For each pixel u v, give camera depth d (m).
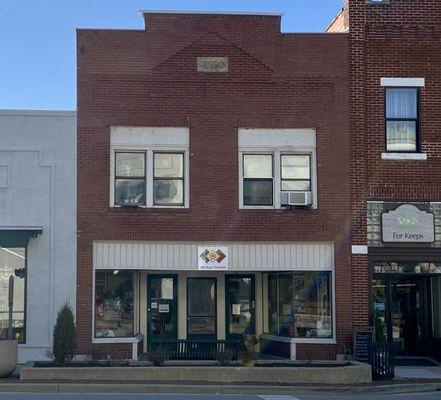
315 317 19.48
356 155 19.53
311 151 19.58
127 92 19.22
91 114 19.11
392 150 19.73
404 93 19.98
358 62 19.73
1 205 18.83
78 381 15.23
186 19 19.45
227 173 19.28
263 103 19.48
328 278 19.50
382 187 19.48
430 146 19.72
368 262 19.33
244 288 21.14
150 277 20.75
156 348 17.78
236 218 19.20
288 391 14.95
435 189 19.59
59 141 19.08
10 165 18.95
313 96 19.58
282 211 19.31
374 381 16.36
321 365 16.55
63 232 18.88
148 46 19.33
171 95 19.31
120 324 19.11
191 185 19.17
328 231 19.33
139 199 19.19
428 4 20.06
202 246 19.17
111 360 17.52
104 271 19.12
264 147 19.45
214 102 19.39
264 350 20.70
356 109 19.61
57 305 18.69
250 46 19.53
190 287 20.94
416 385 15.73
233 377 15.62
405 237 19.42
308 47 19.67
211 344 19.14
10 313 17.02
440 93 19.89
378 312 20.23
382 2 19.97
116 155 19.25
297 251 19.39
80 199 18.92
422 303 20.53
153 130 19.28
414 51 19.94
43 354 18.56
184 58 19.39
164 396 14.05
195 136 19.28
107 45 19.25
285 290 20.09
